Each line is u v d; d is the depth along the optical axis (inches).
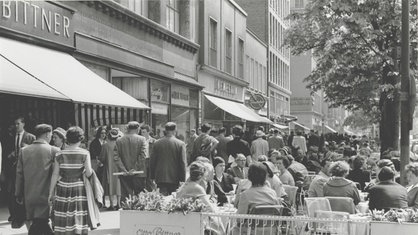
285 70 2559.1
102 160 501.4
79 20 644.7
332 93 900.0
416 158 531.5
